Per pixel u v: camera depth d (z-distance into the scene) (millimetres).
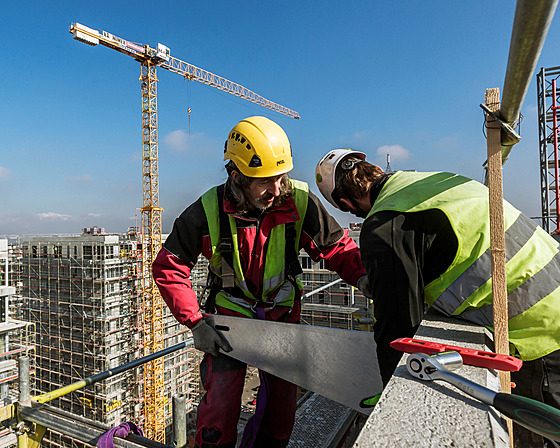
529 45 804
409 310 1385
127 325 32125
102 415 28875
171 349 3148
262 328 2004
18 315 34438
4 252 19234
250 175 2057
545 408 758
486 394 859
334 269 2533
